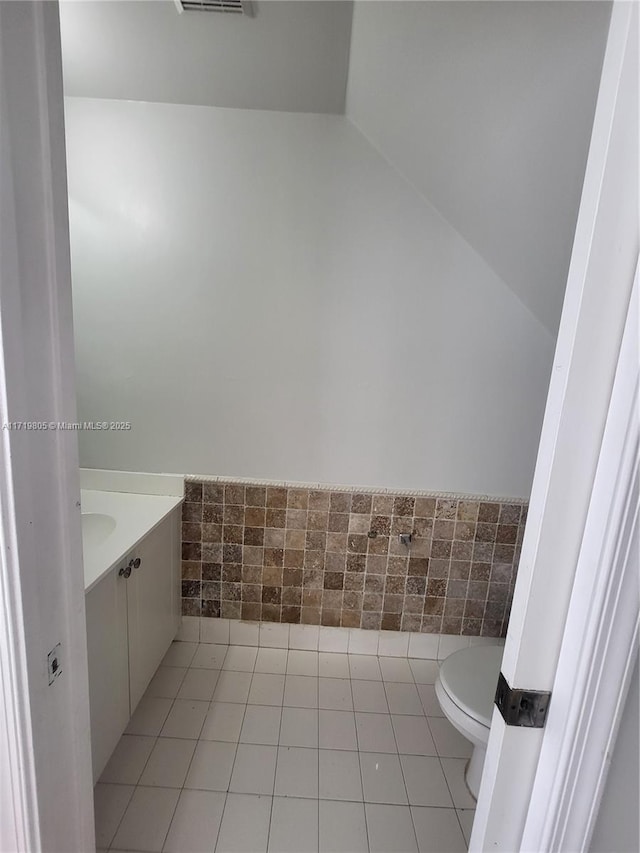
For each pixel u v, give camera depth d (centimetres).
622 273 49
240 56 130
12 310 51
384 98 132
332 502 188
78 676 72
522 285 162
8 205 49
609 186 48
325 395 180
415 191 164
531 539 58
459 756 154
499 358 176
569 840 58
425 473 187
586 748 56
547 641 60
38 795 65
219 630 201
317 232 167
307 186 163
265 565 194
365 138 160
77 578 69
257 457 186
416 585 196
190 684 179
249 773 142
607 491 51
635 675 53
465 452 185
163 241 167
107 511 170
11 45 47
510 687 61
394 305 172
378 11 101
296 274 170
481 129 112
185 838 123
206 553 193
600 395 52
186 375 178
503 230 143
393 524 190
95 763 121
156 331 174
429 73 108
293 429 183
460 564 193
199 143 160
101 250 167
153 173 162
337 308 172
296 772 144
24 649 59
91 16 115
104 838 121
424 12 94
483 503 187
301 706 171
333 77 137
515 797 65
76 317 172
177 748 150
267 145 160
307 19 113
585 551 55
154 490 187
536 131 103
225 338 175
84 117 158
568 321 53
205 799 133
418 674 192
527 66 91
